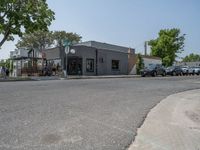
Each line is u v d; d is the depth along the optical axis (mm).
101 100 10750
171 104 10555
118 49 53438
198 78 30578
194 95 13828
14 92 12805
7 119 6957
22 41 64875
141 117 7672
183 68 47562
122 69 47781
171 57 69312
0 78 28953
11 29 30375
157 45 69812
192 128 6723
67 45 35125
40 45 65625
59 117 7328
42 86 16453
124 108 9062
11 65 41656
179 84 20375
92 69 42250
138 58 51531
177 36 70500
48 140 5316
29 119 7000
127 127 6520
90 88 15594
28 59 37312
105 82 20875
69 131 5984
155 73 39188
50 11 31891
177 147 5219
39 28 31656
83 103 9844
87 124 6680
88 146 5031
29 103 9500
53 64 39312
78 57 40375
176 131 6395
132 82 21281
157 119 7629
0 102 9609
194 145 5355
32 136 5543
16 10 30141
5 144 5031
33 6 30828
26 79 27453
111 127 6469
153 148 5129
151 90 15391
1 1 28891
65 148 4883
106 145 5121
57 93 12734
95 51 42656
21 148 4840
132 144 5301
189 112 8953
